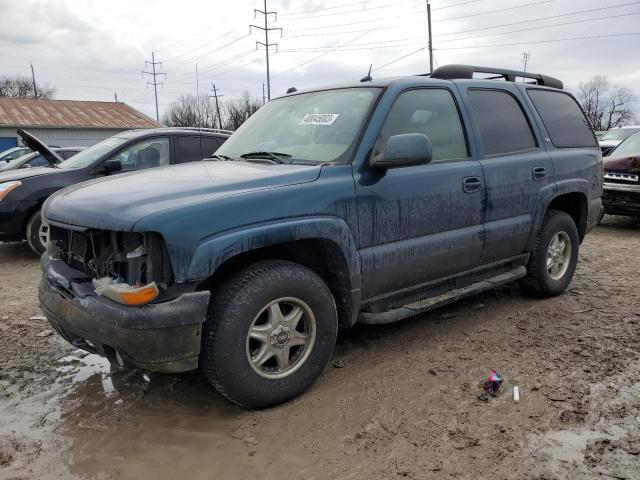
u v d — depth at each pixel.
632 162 8.37
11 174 6.98
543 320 4.45
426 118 3.83
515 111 4.57
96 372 3.63
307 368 3.16
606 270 6.09
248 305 2.85
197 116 68.44
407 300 3.78
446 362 3.66
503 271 4.50
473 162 4.01
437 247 3.73
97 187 3.26
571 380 3.38
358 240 3.30
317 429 2.88
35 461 2.64
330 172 3.24
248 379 2.91
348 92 3.85
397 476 2.49
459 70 4.34
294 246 3.22
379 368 3.58
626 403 3.09
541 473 2.49
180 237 2.63
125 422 2.99
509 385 3.32
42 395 3.31
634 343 3.94
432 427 2.88
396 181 3.47
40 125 28.75
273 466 2.59
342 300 3.36
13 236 6.73
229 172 3.28
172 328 2.64
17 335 4.27
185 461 2.64
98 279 2.85
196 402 3.20
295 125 3.86
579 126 5.23
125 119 32.88
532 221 4.47
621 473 2.48
